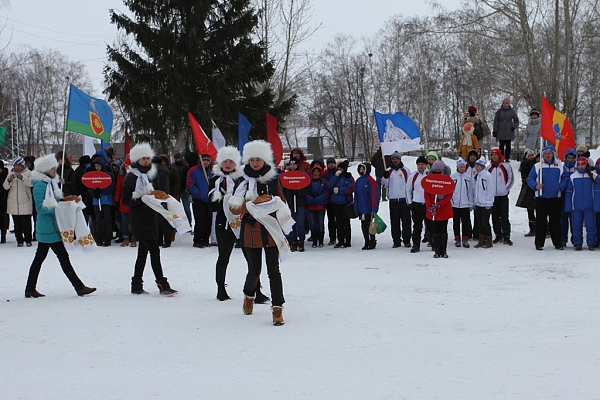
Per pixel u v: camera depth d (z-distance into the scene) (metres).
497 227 14.61
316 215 14.84
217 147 15.84
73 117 11.38
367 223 14.27
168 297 8.53
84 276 10.52
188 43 26.95
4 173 15.49
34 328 6.75
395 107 57.97
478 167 13.86
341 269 11.18
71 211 8.53
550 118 14.03
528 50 27.56
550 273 10.06
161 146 28.11
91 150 16.84
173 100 26.38
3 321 7.11
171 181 15.46
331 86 59.66
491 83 29.81
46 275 10.66
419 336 6.09
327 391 4.51
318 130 62.38
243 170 7.00
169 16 27.88
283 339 6.09
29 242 15.20
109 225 14.98
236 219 7.78
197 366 5.25
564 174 13.23
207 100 26.66
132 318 7.16
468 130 21.02
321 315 7.20
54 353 5.77
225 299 8.32
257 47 27.73
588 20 27.97
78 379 4.95
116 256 13.09
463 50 45.47
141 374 5.06
